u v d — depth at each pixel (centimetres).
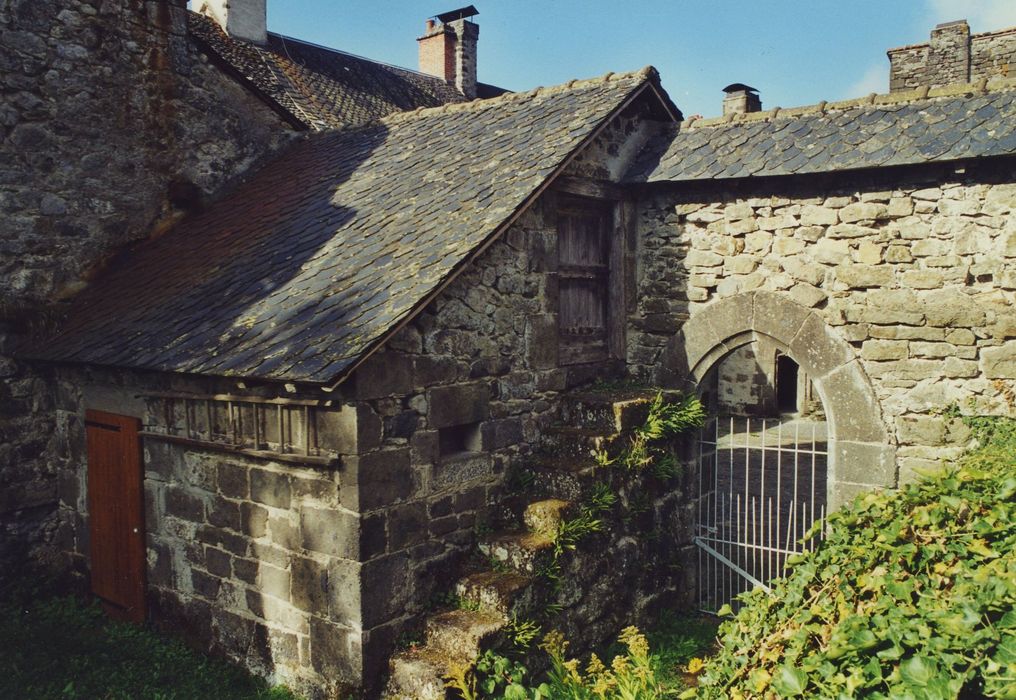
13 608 694
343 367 473
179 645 629
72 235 786
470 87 1939
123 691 553
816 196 671
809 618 322
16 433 726
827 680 272
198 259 753
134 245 838
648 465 690
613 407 667
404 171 770
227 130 917
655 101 778
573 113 730
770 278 697
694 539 758
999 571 289
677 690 583
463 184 682
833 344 665
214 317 617
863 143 650
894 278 638
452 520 583
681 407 716
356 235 668
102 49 803
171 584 642
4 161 737
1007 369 595
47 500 746
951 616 265
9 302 721
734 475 1253
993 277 599
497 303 623
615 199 751
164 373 605
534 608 563
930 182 620
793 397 1816
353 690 517
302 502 539
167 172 862
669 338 759
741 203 711
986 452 557
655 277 766
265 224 775
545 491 630
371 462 515
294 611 550
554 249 683
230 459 584
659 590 712
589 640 618
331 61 1567
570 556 597
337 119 1343
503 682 515
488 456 618
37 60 757
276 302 601
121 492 676
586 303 748
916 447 631
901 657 266
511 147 715
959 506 347
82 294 790
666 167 740
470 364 598
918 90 677
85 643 627
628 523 668
